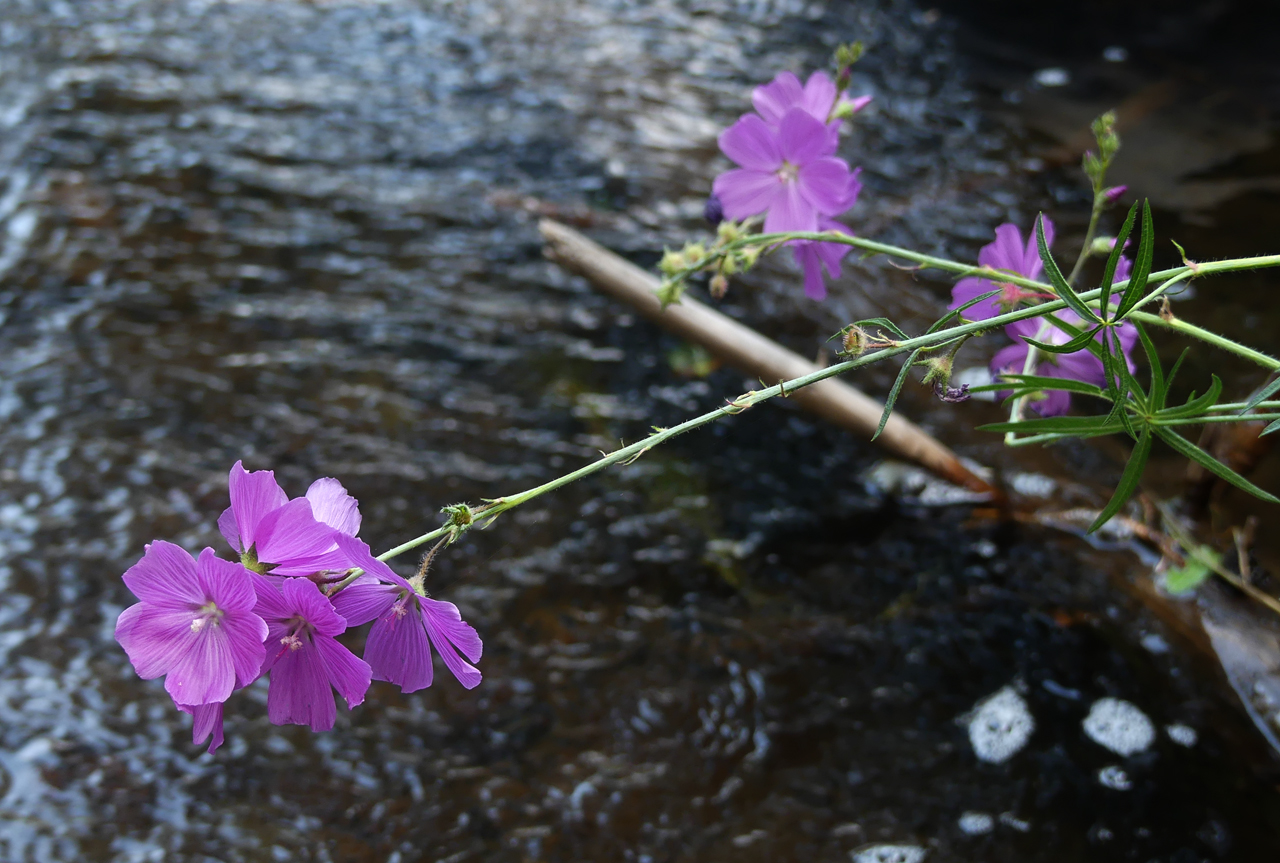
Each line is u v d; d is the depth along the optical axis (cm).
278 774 186
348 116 405
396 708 199
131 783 182
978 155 384
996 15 498
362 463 252
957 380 274
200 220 340
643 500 246
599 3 513
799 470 255
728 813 180
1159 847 172
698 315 243
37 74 420
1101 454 250
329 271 321
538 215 350
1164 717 195
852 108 138
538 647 211
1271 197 350
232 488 88
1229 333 286
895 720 196
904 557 231
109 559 225
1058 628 213
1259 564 211
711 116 413
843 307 310
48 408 265
